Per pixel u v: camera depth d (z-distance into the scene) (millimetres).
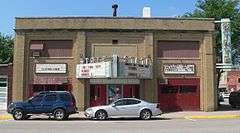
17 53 36438
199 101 37094
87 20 36562
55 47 36719
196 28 37031
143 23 36750
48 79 36562
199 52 37219
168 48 37094
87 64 35219
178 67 37031
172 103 36938
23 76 36375
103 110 28969
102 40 36688
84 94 36188
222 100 63469
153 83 36688
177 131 20000
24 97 36344
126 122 26281
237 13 51125
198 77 37156
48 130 20406
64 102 29297
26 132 19391
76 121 27500
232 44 51250
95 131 19906
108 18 36688
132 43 36781
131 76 34125
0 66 38188
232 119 29359
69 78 36531
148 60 36156
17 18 36594
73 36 36594
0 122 26281
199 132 19547
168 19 36969
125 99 29328
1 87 38062
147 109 29250
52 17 36562
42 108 29156
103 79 36375
